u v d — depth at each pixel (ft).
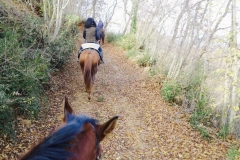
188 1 32.32
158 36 44.34
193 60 31.83
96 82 33.40
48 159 4.07
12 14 24.21
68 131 4.77
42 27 28.94
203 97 28.12
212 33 27.63
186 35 32.89
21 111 18.65
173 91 30.01
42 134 18.07
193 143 21.43
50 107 22.39
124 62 49.65
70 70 34.60
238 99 23.80
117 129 21.88
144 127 23.16
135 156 18.53
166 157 19.02
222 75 27.35
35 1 37.99
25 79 18.07
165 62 39.09
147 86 34.42
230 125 23.80
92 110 24.47
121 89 32.35
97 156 6.05
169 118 25.53
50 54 27.76
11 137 15.93
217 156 19.84
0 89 15.28
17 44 20.07
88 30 28.43
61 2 35.29
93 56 26.03
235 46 22.52
